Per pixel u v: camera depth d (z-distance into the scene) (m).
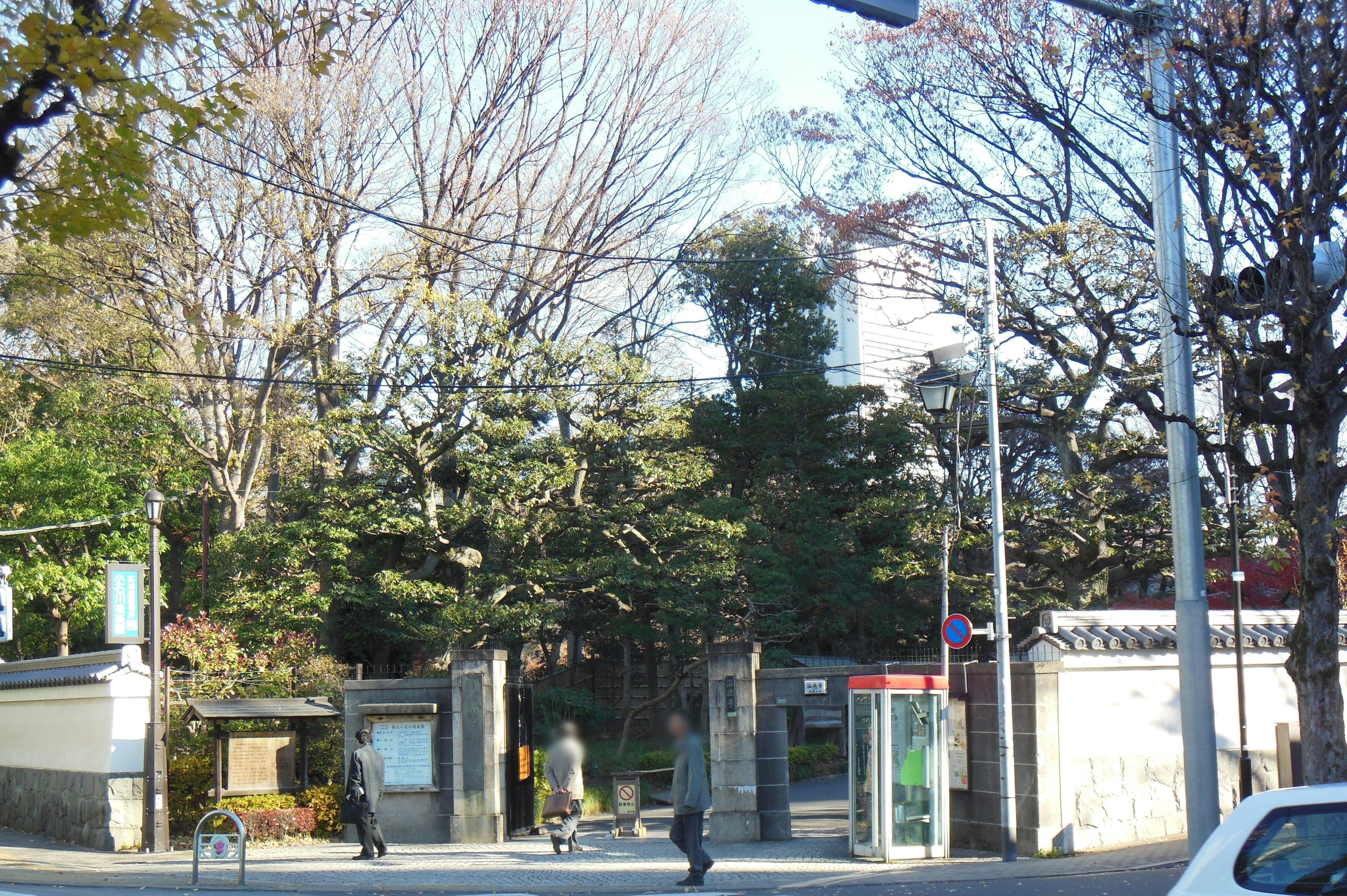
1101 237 20.59
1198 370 18.78
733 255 33.28
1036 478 25.53
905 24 7.46
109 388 25.53
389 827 16.47
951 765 14.97
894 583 30.05
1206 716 9.31
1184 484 9.58
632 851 15.18
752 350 33.16
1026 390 23.12
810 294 33.31
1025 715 14.06
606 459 25.88
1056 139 25.11
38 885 12.63
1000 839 13.96
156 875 13.35
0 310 26.14
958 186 26.56
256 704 16.56
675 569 24.66
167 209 23.72
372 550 26.88
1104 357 22.14
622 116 31.52
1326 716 9.42
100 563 26.33
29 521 25.61
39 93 6.46
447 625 23.39
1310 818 5.11
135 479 27.95
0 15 6.44
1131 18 9.58
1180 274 9.73
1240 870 5.10
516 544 24.42
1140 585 28.83
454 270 29.00
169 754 17.38
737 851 14.88
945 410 16.64
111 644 18.38
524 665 32.19
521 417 23.92
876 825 13.70
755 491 30.56
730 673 16.02
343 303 25.53
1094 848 14.05
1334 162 9.38
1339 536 11.47
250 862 14.73
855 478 31.16
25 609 27.20
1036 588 25.17
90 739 17.20
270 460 28.44
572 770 15.41
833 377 39.53
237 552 22.73
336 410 22.47
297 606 22.31
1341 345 9.46
